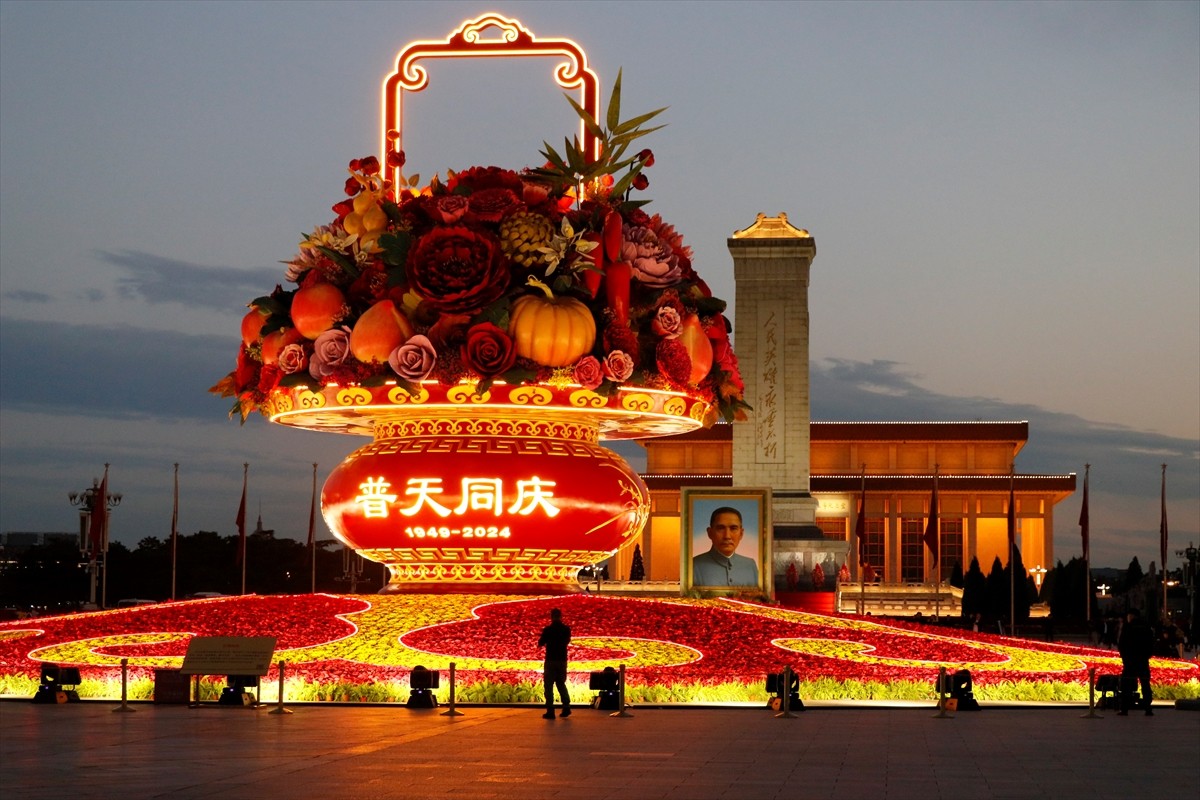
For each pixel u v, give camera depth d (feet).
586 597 140.05
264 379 139.54
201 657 110.22
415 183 139.74
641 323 137.59
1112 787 69.26
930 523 336.49
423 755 79.00
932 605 409.69
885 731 97.45
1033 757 81.97
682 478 481.05
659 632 131.23
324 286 133.59
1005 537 486.79
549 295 129.70
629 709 113.29
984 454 514.68
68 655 126.00
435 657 121.90
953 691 117.39
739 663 124.06
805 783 69.41
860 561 347.77
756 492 203.00
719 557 202.69
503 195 131.75
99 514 292.81
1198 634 325.21
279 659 122.31
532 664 120.67
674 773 72.43
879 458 518.78
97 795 62.90
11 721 99.86
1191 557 390.63
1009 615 353.72
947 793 66.69
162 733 91.15
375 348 130.00
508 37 140.77
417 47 142.20
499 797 63.16
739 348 308.60
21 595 442.91
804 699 121.29
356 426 151.12
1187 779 72.28
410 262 128.47
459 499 134.21
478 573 139.64
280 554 498.69
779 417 307.58
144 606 149.48
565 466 135.85
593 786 67.10
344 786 66.18
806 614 146.72
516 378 128.98
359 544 141.08
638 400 135.85
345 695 115.96
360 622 131.54
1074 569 377.09
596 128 135.23
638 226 138.82
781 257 309.83
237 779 68.39
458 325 130.11
